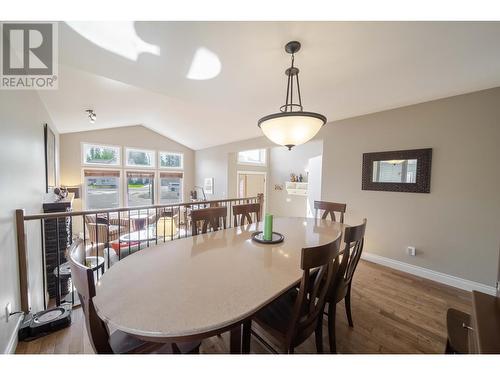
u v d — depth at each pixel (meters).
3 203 1.50
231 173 6.52
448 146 2.55
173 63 1.86
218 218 2.23
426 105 2.71
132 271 1.18
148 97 3.91
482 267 2.37
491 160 2.30
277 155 7.49
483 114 2.33
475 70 1.93
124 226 5.27
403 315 1.98
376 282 2.60
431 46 1.58
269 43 1.57
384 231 3.09
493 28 1.37
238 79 2.17
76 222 5.39
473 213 2.41
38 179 2.62
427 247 2.72
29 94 2.23
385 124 3.05
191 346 1.06
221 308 0.87
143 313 0.83
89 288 0.75
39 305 2.35
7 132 1.61
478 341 0.75
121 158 5.97
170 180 6.99
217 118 4.75
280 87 2.36
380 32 1.43
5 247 1.51
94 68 1.98
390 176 2.99
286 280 1.10
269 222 1.74
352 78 2.10
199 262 1.32
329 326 1.49
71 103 3.48
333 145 3.62
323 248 1.06
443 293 2.36
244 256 1.42
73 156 5.30
